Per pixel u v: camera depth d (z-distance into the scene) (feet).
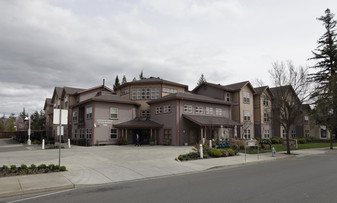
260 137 127.13
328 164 48.91
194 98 100.32
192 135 100.22
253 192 25.50
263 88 131.23
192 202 22.03
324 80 140.05
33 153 63.05
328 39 146.92
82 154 60.39
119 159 52.19
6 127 243.40
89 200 23.32
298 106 70.18
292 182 30.66
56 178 32.78
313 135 164.86
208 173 38.99
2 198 24.72
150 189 27.68
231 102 122.31
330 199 22.57
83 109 113.60
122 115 105.19
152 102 108.06
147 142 107.55
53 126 152.05
